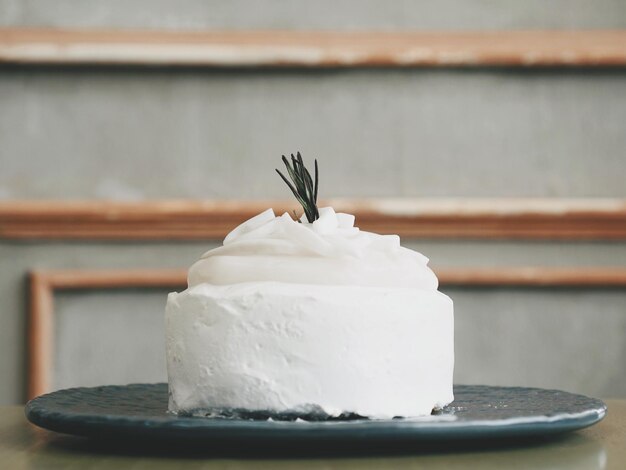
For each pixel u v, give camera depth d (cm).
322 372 59
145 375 116
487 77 119
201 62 116
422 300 62
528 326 118
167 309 64
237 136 118
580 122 119
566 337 118
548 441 59
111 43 115
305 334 59
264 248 63
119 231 115
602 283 117
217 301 60
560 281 117
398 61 116
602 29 119
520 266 117
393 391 60
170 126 117
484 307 118
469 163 118
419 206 115
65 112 117
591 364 118
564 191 119
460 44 117
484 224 116
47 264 116
